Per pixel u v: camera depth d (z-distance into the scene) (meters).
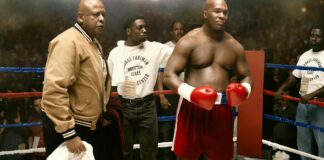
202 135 2.26
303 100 3.06
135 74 2.79
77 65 1.85
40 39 7.21
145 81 2.79
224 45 2.26
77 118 1.91
